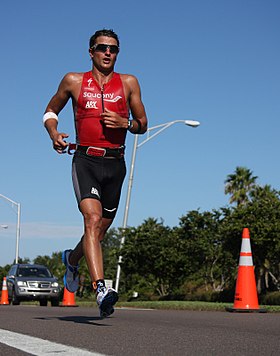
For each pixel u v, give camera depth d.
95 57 6.13
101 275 5.58
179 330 5.64
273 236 26.81
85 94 6.07
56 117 6.31
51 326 6.05
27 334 5.20
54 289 23.72
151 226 32.44
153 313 10.32
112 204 6.12
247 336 5.05
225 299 26.20
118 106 6.12
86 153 5.94
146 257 31.73
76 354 3.83
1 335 5.12
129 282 37.53
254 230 27.09
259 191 31.30
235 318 8.23
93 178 5.94
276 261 28.86
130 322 6.88
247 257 11.30
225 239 28.58
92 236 5.73
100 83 6.12
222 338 4.88
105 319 7.60
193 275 32.19
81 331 5.45
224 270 31.91
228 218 28.48
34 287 23.52
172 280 32.12
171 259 30.91
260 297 23.25
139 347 4.24
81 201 5.86
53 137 6.08
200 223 30.97
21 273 24.53
